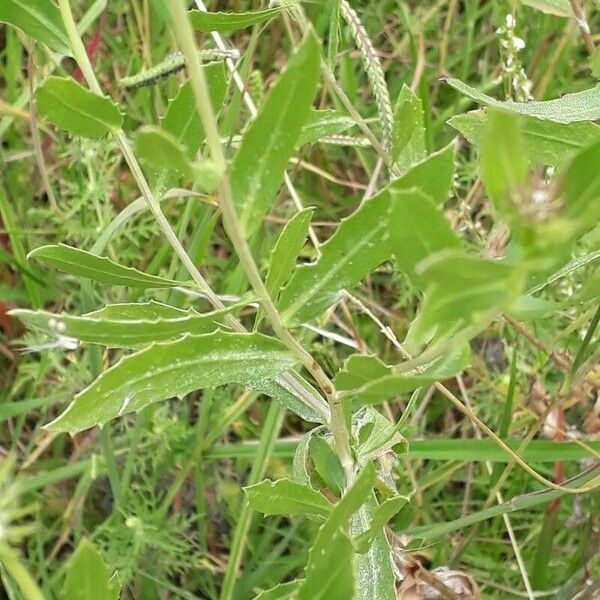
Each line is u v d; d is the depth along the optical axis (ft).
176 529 1.13
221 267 1.36
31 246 1.33
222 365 0.62
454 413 1.32
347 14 0.88
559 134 0.86
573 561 1.04
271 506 0.69
